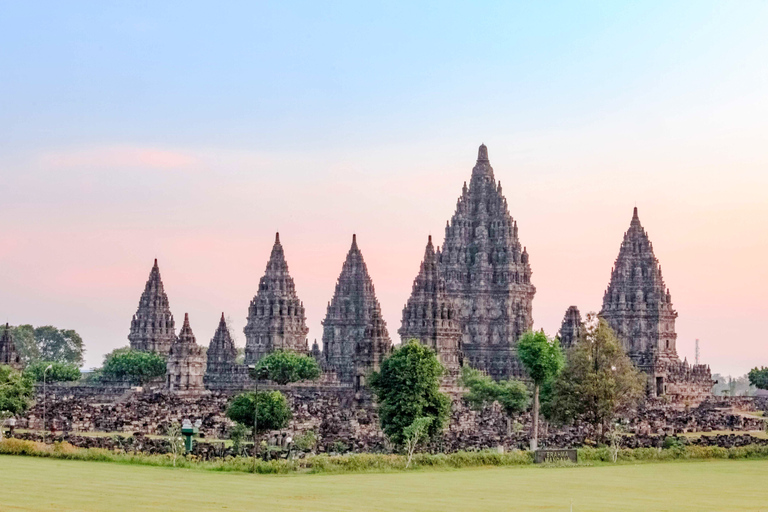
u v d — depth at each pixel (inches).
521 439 7815.0
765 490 4857.3
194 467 5487.2
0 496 3976.4
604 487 4918.8
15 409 7244.1
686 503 4333.2
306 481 4963.1
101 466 5359.3
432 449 6963.6
